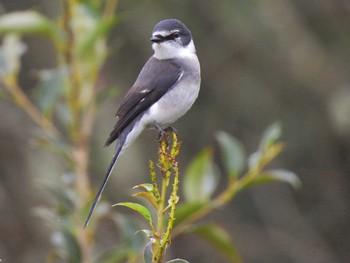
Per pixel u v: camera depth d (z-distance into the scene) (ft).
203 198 25.30
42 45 46.37
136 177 43.45
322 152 50.03
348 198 51.26
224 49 47.19
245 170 48.42
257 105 48.42
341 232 51.13
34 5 45.62
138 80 27.86
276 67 47.73
